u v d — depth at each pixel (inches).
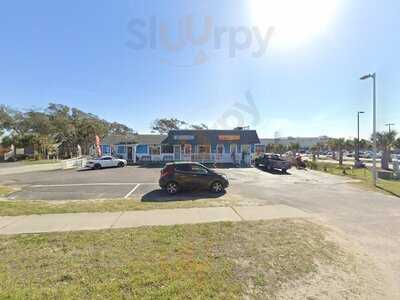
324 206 394.6
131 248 213.0
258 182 675.4
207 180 514.3
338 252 213.0
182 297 143.6
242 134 1427.2
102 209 353.4
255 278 167.3
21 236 243.8
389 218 326.6
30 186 606.9
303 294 151.7
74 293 145.6
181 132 1418.6
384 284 165.8
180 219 303.1
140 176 800.9
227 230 260.4
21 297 140.9
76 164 1293.1
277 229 265.1
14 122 2258.9
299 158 1209.4
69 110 2583.7
